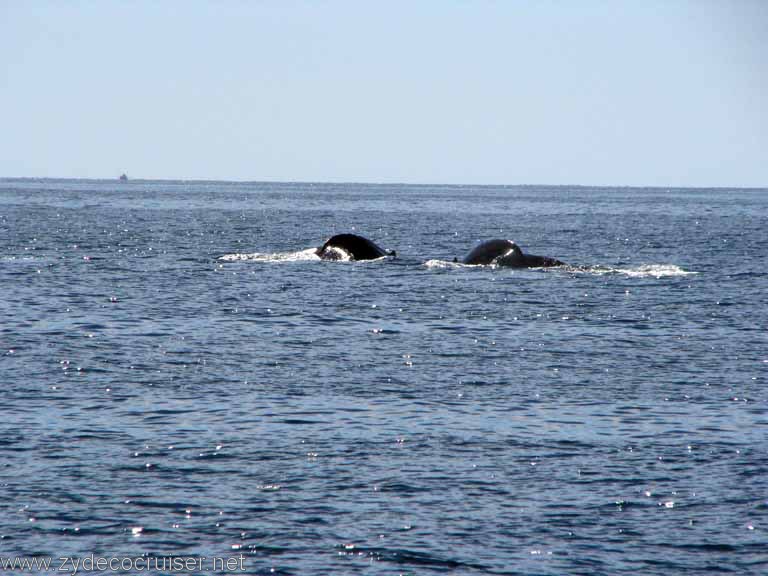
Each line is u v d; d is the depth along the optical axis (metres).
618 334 107.62
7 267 162.88
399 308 124.62
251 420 70.25
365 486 57.09
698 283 154.12
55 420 69.31
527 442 65.56
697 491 56.56
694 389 81.00
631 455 63.00
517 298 134.62
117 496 55.06
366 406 74.62
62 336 100.75
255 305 125.25
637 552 48.78
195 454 62.34
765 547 49.38
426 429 68.50
